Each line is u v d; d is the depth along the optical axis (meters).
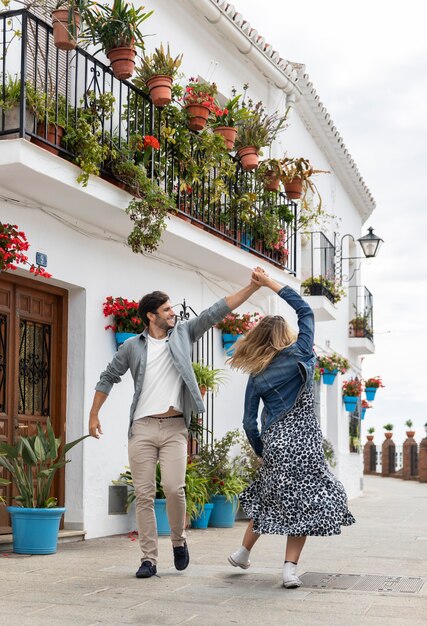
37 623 4.24
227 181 10.95
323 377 16.70
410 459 28.62
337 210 18.91
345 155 17.84
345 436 18.59
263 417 5.54
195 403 5.62
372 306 21.16
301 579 5.80
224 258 10.46
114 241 9.11
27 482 7.00
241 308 12.42
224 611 4.61
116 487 8.84
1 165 6.87
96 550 7.28
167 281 10.23
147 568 5.68
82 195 7.68
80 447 8.38
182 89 9.96
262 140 11.09
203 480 9.45
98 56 9.26
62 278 8.16
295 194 12.37
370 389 20.30
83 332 8.48
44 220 7.95
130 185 8.29
